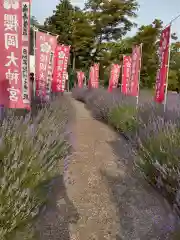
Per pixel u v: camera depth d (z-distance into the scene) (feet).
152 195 12.07
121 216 10.34
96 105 41.45
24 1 13.92
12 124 11.73
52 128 14.61
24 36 14.21
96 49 131.54
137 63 28.48
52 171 10.84
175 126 14.30
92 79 70.23
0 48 14.16
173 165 11.02
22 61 14.33
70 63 143.54
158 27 82.28
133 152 15.38
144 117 21.29
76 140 21.36
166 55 21.18
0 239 6.71
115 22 122.31
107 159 17.38
